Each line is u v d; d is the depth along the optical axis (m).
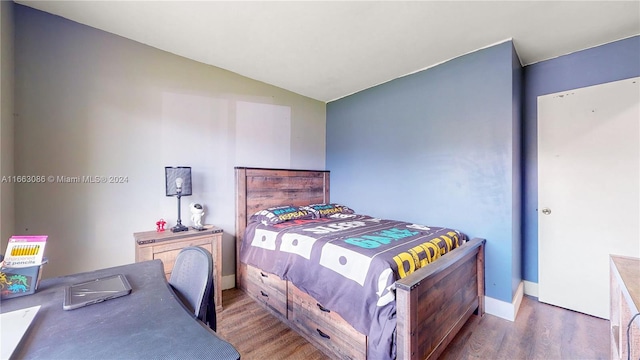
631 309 0.93
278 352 1.73
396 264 1.48
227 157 2.75
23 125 1.74
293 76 2.89
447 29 1.98
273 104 3.15
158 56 2.30
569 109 2.35
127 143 2.15
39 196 1.80
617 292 1.36
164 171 2.33
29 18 1.75
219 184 2.69
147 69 2.24
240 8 1.74
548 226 2.45
